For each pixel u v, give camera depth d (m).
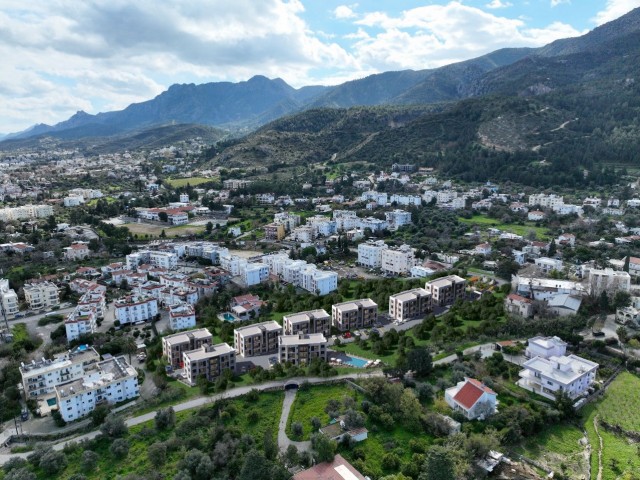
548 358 170.12
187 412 147.62
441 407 147.62
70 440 138.88
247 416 144.62
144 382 174.25
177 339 189.38
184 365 179.50
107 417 141.25
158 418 140.50
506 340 191.12
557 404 149.75
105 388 157.00
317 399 154.00
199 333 194.12
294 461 122.94
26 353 198.12
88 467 125.19
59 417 152.00
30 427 149.25
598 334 193.00
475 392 146.38
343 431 135.62
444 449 117.00
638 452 136.38
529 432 140.62
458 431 138.12
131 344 195.75
